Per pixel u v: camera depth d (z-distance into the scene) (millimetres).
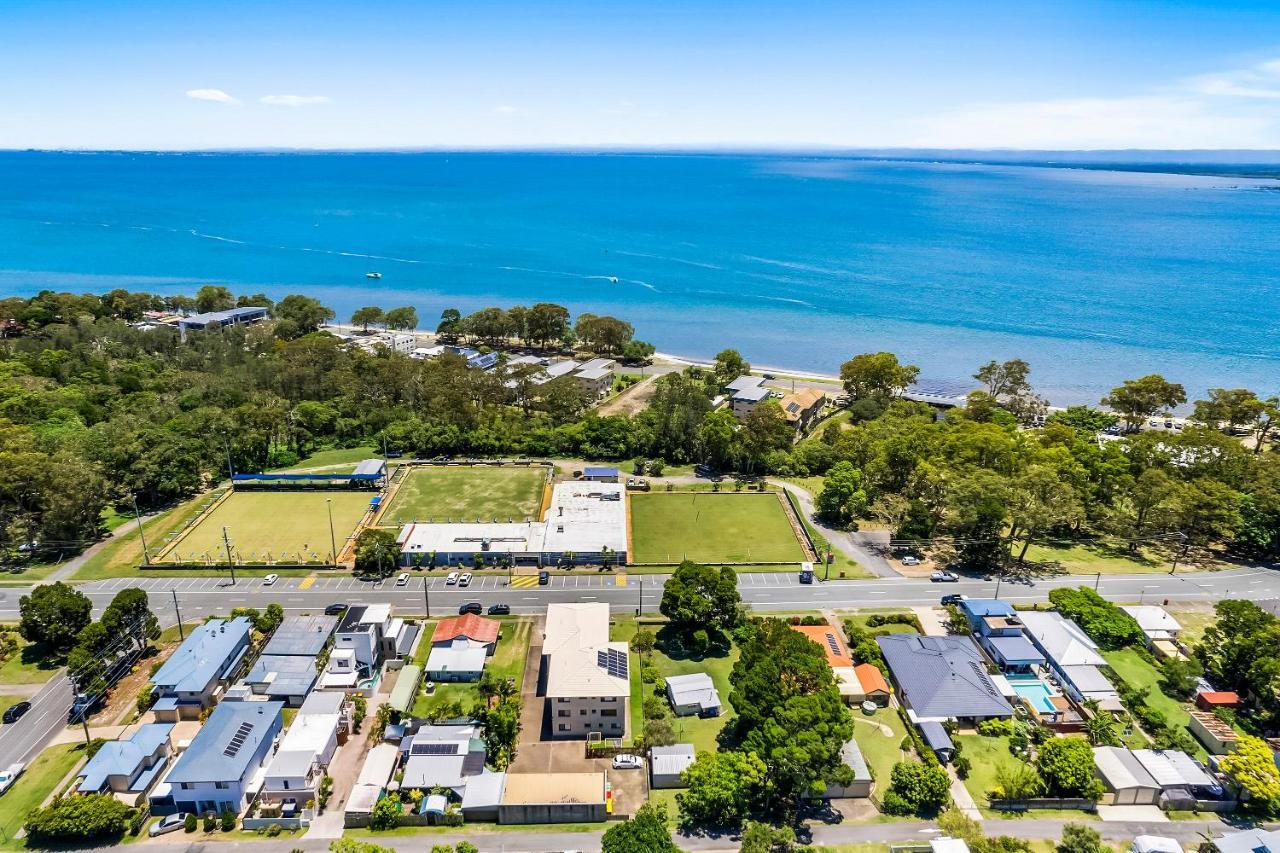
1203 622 133875
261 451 193625
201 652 113688
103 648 115812
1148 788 94312
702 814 89938
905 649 119188
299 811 91500
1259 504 155625
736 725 103562
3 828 88500
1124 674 120438
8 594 137250
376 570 147000
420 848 86812
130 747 97375
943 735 103062
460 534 155000
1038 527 152000
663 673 118875
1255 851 84062
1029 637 125062
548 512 165875
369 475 181875
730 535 163875
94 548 153750
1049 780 94750
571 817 91562
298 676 113188
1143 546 164125
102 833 87438
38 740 102875
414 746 98750
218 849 86688
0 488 147375
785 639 109062
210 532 160875
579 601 138375
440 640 122250
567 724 104688
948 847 84125
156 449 173875
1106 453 181000
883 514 171250
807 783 90062
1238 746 96625
